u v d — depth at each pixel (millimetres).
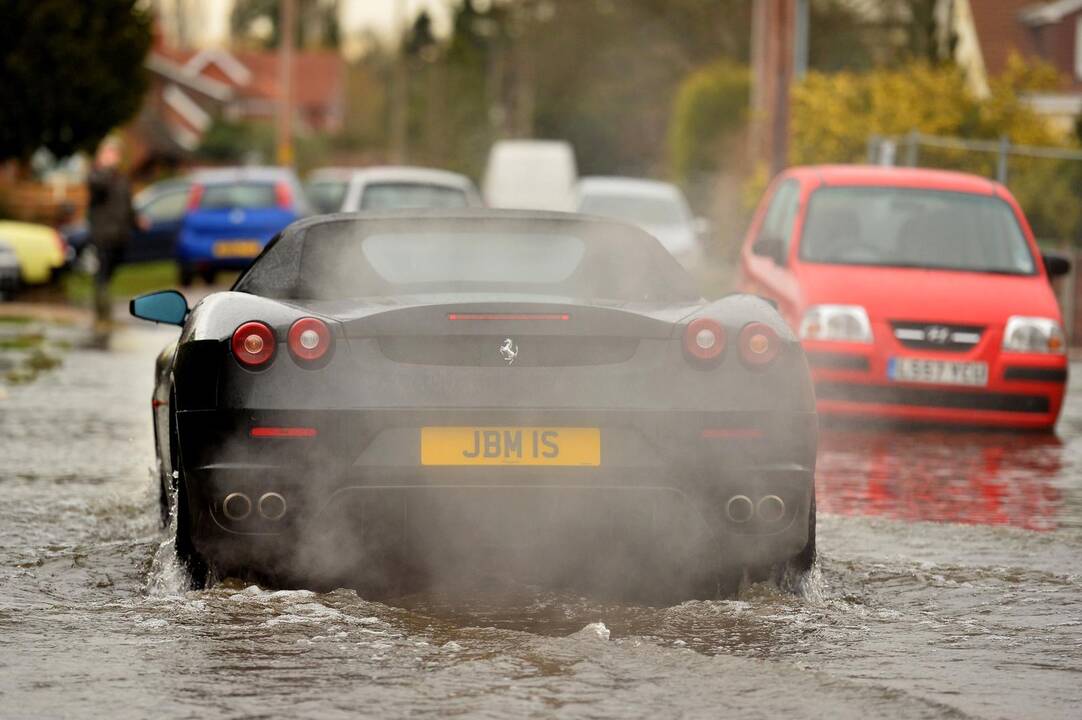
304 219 24312
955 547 26406
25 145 115938
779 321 21797
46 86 113250
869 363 43531
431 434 20422
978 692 17375
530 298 21484
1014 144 88938
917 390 43562
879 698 17031
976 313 43938
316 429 20391
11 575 23078
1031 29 170250
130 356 60500
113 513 28578
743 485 20844
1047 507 31266
